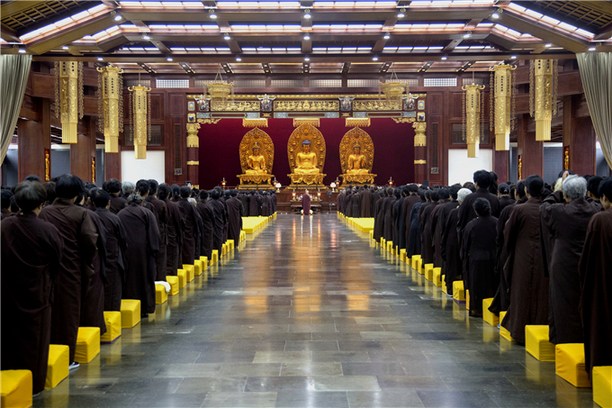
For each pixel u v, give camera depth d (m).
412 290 10.53
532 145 30.58
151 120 34.66
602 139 18.00
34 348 5.12
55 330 5.90
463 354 6.54
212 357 6.45
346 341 7.10
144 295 8.33
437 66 33.41
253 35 17.83
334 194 38.53
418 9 15.40
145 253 8.33
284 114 34.66
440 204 11.01
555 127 31.14
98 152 40.09
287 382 5.62
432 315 8.51
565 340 5.88
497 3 15.20
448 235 9.69
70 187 5.94
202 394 5.32
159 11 15.45
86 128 31.64
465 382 5.62
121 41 18.53
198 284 11.20
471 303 8.38
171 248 10.51
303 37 18.00
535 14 15.39
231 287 10.88
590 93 17.86
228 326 7.88
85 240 5.88
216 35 17.83
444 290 10.41
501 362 6.25
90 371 5.99
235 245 17.94
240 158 39.00
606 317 5.05
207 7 15.27
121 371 5.98
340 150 39.38
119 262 7.50
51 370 5.48
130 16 15.78
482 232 8.27
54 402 5.13
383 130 38.84
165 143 34.78
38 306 5.11
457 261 9.66
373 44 19.42
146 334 7.47
